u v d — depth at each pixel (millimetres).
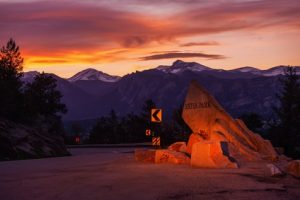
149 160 25156
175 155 23016
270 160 23828
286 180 15789
